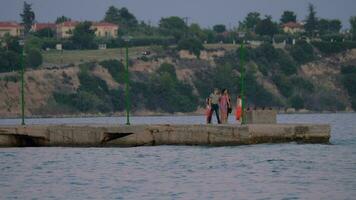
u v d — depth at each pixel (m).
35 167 129.88
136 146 153.12
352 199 94.62
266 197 96.62
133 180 112.06
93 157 140.25
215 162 129.12
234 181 109.69
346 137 193.38
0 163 136.25
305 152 140.25
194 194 99.50
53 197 99.56
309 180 109.75
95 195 100.12
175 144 151.50
